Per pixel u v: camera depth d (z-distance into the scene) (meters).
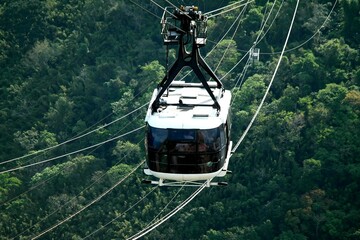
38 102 104.81
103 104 101.31
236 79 97.88
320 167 83.19
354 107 88.62
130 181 88.00
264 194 82.81
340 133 86.12
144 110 97.06
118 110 98.38
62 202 87.69
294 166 84.25
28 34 115.44
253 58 99.00
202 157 30.61
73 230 85.62
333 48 96.19
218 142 30.75
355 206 81.19
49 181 90.06
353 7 99.94
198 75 31.22
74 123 100.75
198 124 30.55
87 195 88.06
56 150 96.88
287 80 94.44
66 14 116.25
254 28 103.25
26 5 117.06
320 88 93.38
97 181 88.94
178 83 33.16
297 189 83.00
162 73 100.81
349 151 84.88
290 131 86.88
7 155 97.31
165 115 30.88
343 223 79.50
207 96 32.28
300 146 86.62
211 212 82.62
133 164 91.12
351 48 98.12
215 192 84.12
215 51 99.88
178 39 31.06
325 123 87.69
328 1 104.81
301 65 94.50
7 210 87.94
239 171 85.44
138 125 95.94
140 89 100.69
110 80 102.88
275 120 87.81
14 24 116.31
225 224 81.75
